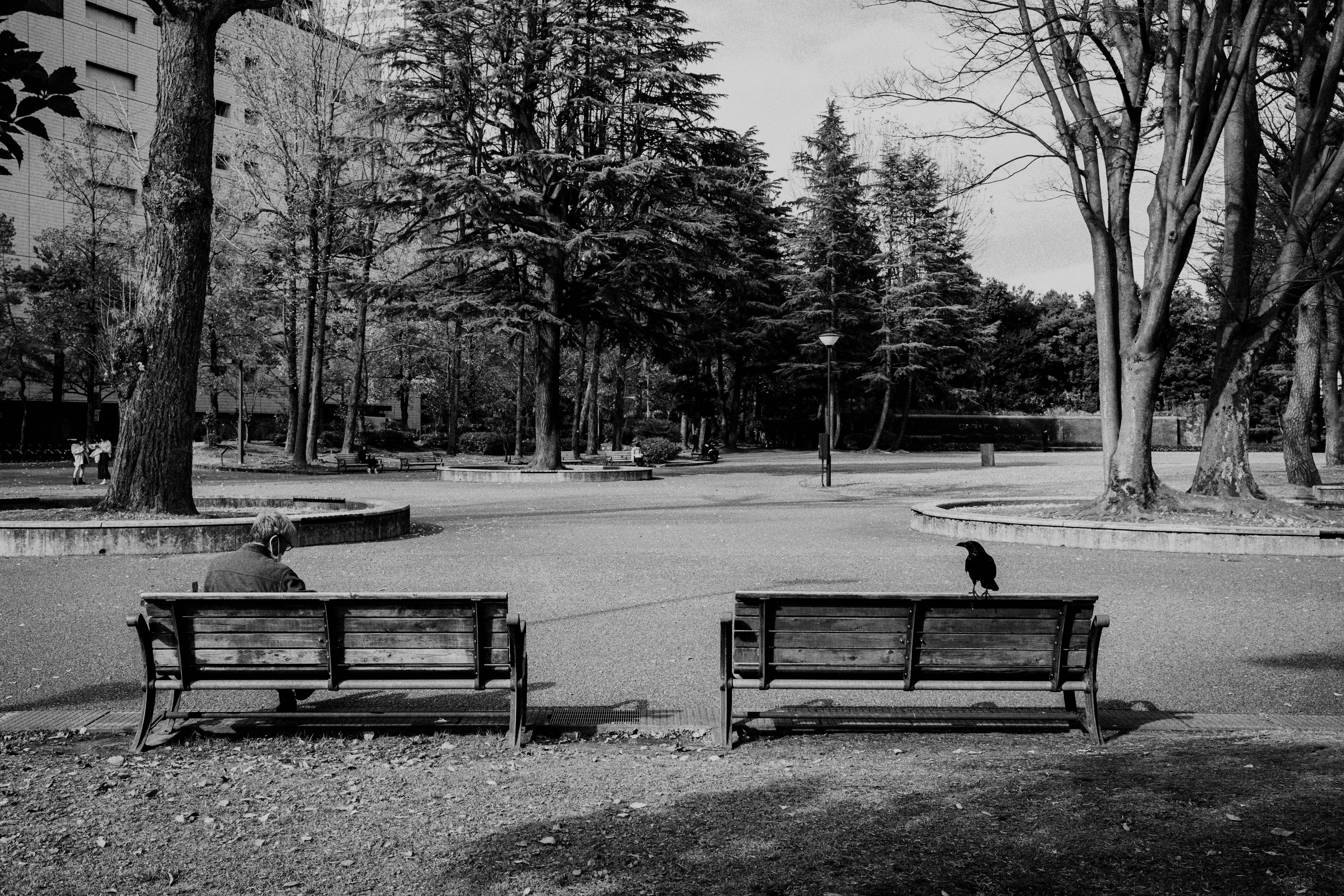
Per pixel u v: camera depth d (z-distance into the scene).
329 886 3.45
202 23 14.41
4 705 6.33
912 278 57.78
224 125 52.94
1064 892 3.31
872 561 13.07
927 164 57.06
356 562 12.82
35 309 43.09
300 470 38.25
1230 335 16.47
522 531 16.97
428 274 34.38
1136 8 16.50
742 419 70.31
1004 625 5.49
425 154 33.06
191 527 13.36
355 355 49.34
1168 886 3.32
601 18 32.78
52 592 10.46
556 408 34.66
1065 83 16.14
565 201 34.69
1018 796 4.33
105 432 57.28
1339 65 15.63
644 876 3.51
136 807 4.31
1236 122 16.31
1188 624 9.11
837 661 5.49
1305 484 23.52
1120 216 16.50
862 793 4.45
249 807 4.32
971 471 35.31
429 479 34.91
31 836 3.94
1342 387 32.78
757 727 5.77
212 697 6.59
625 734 5.70
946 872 3.49
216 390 49.31
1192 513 15.76
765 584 11.09
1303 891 3.23
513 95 31.84
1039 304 83.75
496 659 5.43
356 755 5.26
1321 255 15.88
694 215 34.00
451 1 30.53
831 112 55.47
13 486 27.39
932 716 5.74
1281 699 6.56
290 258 38.59
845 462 45.69
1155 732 5.72
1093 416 69.25
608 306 35.00
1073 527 14.82
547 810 4.27
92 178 41.12
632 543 15.18
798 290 57.00
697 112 34.19
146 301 14.61
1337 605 10.07
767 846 3.78
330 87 36.72
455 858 3.71
